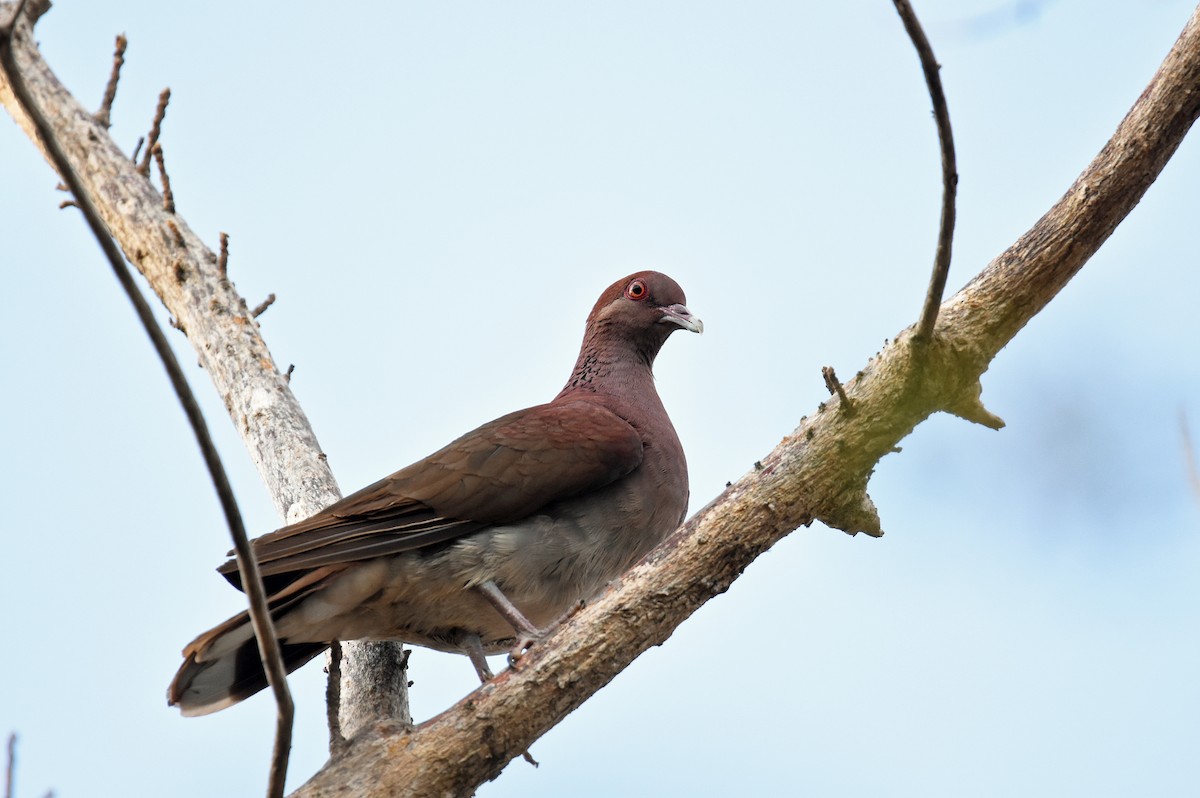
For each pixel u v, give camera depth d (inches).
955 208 294.7
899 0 272.8
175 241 519.2
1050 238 336.5
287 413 474.3
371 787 303.9
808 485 330.0
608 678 319.3
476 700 312.8
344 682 420.5
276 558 382.3
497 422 442.3
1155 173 334.3
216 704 378.9
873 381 333.7
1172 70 328.5
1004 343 342.3
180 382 241.4
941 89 280.5
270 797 275.9
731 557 326.0
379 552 393.7
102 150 546.9
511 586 412.5
